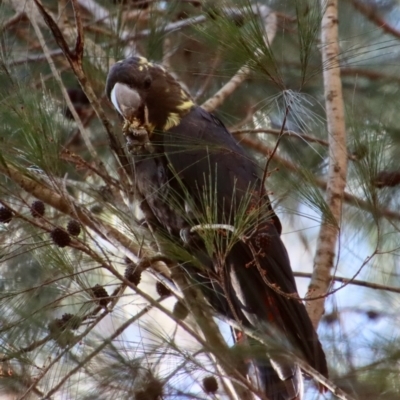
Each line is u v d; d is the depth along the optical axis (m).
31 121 5.34
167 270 6.17
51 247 5.48
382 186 7.19
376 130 6.53
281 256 6.76
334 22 7.26
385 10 8.67
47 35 8.14
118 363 5.00
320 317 6.55
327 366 5.73
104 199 5.98
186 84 9.08
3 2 7.43
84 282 6.00
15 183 5.93
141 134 7.31
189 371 4.91
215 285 6.73
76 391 5.14
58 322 5.48
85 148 8.30
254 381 6.02
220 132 7.67
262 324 5.88
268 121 8.43
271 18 8.03
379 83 8.30
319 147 7.88
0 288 6.13
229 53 5.46
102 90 8.24
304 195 5.62
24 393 5.29
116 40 7.75
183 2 8.26
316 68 6.34
